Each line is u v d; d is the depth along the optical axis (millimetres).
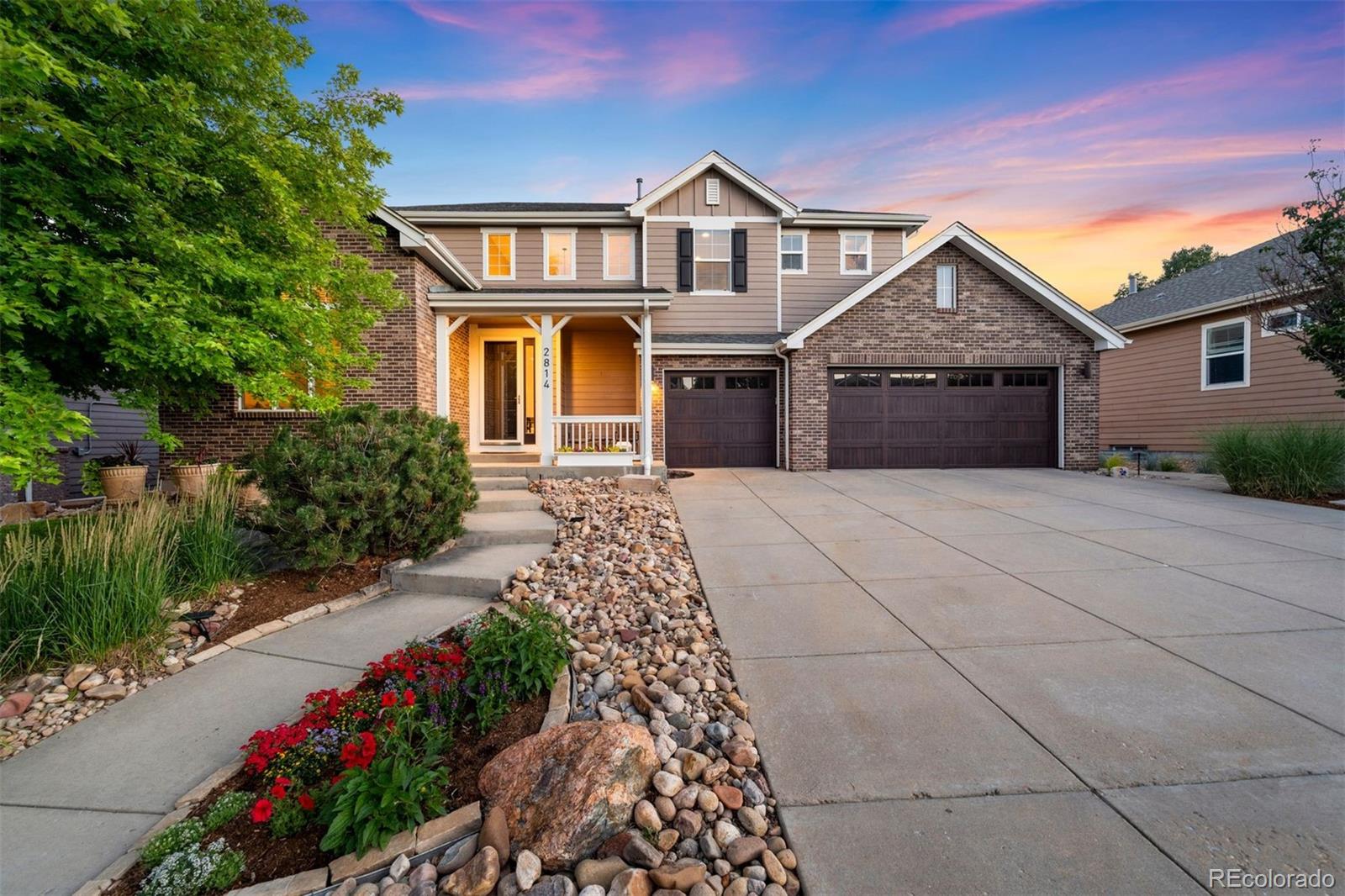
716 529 6719
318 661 3602
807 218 13586
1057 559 5371
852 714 2836
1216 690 2967
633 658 3516
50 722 2980
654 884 1848
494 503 7645
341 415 5457
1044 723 2705
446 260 10117
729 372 12906
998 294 12383
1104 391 17891
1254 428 9695
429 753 2340
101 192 4566
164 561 4266
